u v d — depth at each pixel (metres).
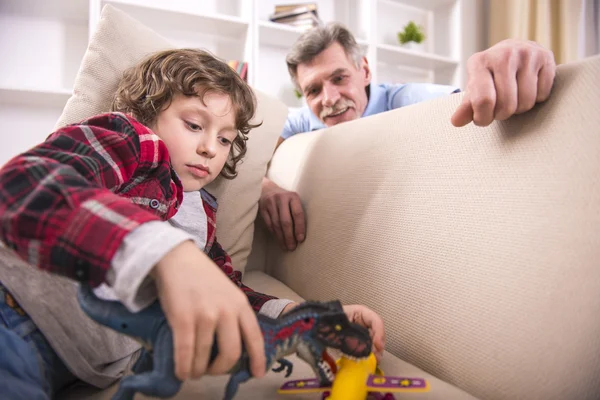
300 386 0.44
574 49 2.57
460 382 0.48
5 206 0.34
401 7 3.18
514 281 0.45
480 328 0.47
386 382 0.42
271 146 0.99
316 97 1.68
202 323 0.32
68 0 2.05
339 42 1.61
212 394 0.47
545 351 0.41
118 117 0.55
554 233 0.43
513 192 0.49
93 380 0.51
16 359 0.40
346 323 0.41
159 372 0.33
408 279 0.58
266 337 0.38
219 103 0.68
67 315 0.50
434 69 3.25
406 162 0.66
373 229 0.67
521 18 2.76
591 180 0.42
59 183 0.35
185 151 0.65
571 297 0.41
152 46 0.80
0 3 2.06
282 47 2.76
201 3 2.50
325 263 0.76
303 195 0.93
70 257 0.33
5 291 0.48
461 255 0.52
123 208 0.35
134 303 0.34
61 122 0.70
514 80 0.47
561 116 0.47
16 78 2.10
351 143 0.82
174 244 0.33
